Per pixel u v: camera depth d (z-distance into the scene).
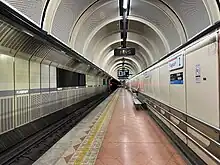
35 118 7.07
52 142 6.50
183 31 8.21
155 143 5.97
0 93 5.06
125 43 19.19
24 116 6.27
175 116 6.27
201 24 6.49
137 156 4.93
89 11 9.49
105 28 13.04
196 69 4.46
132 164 4.45
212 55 3.64
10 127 5.49
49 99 8.52
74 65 12.12
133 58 29.58
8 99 5.41
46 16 6.56
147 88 15.89
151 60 17.17
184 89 5.39
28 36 5.44
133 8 10.33
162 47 12.00
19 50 5.73
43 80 7.88
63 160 4.69
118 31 14.67
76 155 5.01
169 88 7.39
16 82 5.84
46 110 8.14
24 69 6.35
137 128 7.98
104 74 30.06
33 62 7.00
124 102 19.92
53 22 7.32
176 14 8.18
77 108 13.60
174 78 6.54
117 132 7.34
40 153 5.42
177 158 4.77
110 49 21.56
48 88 8.41
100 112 12.84
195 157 4.50
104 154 5.07
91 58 16.48
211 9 5.56
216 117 3.53
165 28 10.02
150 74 13.88
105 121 9.57
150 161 4.61
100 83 29.09
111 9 10.41
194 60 4.59
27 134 6.11
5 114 5.26
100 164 4.45
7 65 5.39
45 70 8.12
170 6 8.17
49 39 6.29
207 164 3.88
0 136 4.98
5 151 4.86
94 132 7.36
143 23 11.42
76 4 8.08
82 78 16.30
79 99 14.96
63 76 10.72
